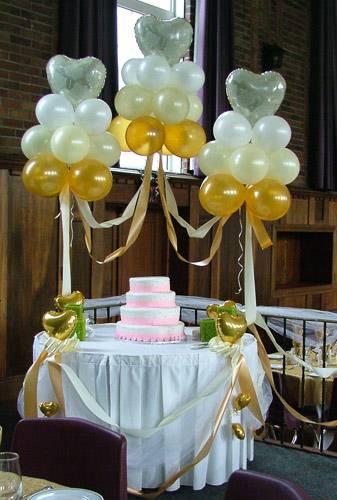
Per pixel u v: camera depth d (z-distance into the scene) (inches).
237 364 142.8
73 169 144.9
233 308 151.9
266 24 336.5
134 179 266.4
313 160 361.4
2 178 216.4
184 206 289.6
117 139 159.2
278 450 168.9
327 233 387.9
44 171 141.0
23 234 222.8
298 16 357.1
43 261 228.8
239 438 144.0
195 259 294.0
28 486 72.4
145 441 139.5
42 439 88.6
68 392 142.0
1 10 220.7
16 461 61.6
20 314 222.2
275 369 197.5
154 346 147.2
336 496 142.3
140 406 138.3
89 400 137.8
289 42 350.9
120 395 138.6
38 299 227.5
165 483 139.1
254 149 138.6
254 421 153.8
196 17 293.9
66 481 86.9
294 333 215.0
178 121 144.8
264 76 145.9
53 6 236.2
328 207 381.1
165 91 142.6
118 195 261.0
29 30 229.1
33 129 144.8
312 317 176.2
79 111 142.2
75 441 87.4
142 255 287.6
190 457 142.2
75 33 232.1
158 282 155.4
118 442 84.0
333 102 368.5
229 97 147.9
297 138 357.7
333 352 203.6
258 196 141.5
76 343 145.3
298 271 390.3
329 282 389.1
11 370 219.5
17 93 226.4
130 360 138.0
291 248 385.1
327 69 362.6
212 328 151.5
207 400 141.9
